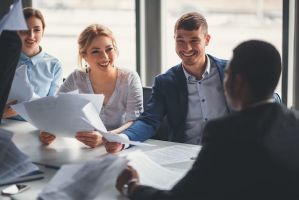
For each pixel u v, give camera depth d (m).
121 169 1.62
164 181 1.78
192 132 2.49
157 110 2.49
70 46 3.90
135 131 2.36
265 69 1.39
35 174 1.91
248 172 1.33
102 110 2.66
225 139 1.36
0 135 2.03
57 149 2.26
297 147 1.36
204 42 2.43
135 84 2.65
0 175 1.86
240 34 3.28
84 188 1.60
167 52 3.50
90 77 2.69
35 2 3.93
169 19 3.48
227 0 3.35
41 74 3.13
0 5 3.82
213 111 2.47
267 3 3.05
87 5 3.79
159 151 2.19
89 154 2.17
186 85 2.48
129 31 3.52
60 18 3.91
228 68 1.44
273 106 1.41
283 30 2.84
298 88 2.89
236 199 1.35
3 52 2.04
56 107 2.13
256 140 1.33
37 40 3.12
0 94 2.09
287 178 1.32
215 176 1.36
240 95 1.42
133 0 3.45
